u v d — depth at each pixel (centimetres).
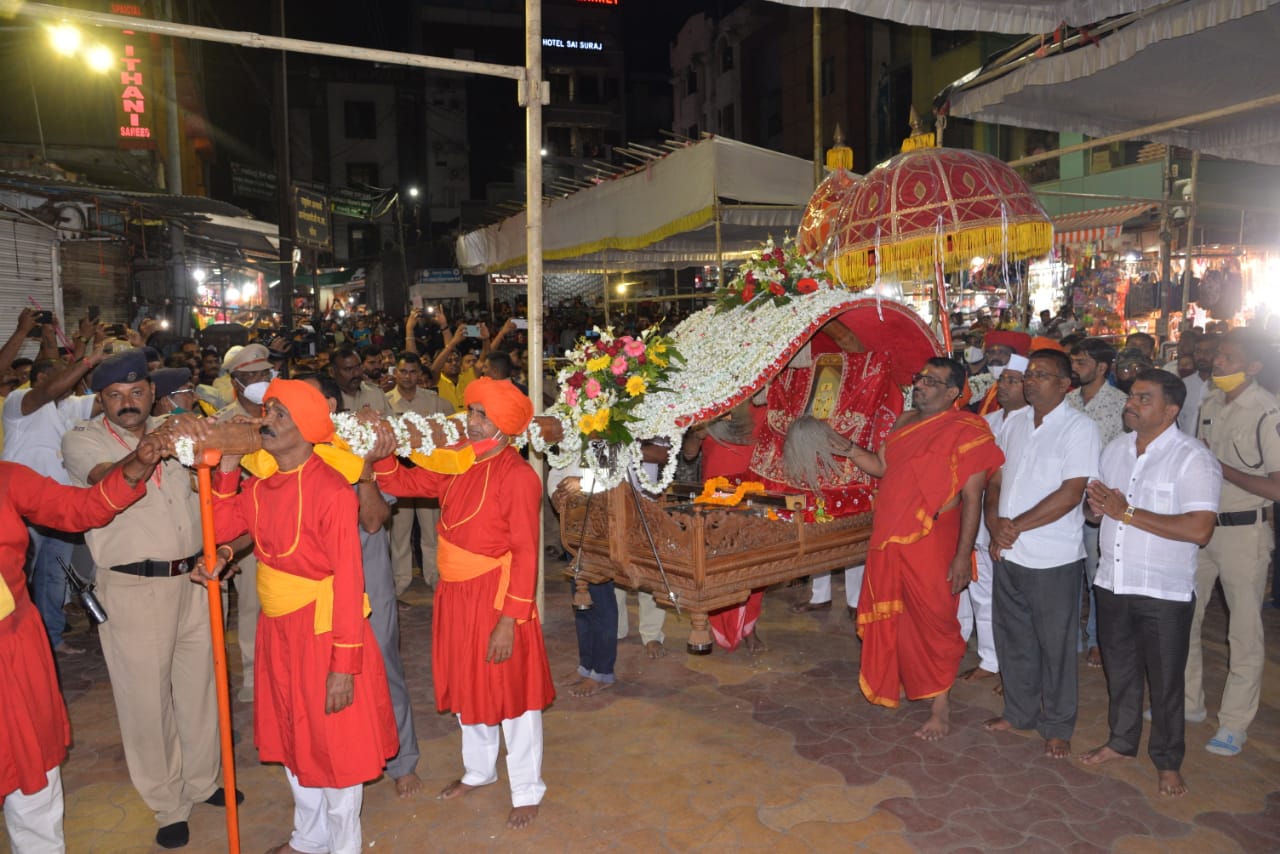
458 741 450
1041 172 2017
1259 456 406
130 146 1773
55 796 317
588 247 1048
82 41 1633
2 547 295
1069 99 645
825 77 2828
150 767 357
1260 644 411
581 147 4247
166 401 425
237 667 550
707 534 428
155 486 355
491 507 352
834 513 490
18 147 1673
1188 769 403
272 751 324
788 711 476
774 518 461
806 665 542
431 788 403
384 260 3216
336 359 620
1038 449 423
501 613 352
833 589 706
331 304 3138
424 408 689
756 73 3341
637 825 367
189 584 371
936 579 436
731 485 520
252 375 479
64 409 554
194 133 2273
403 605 663
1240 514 408
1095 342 524
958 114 637
